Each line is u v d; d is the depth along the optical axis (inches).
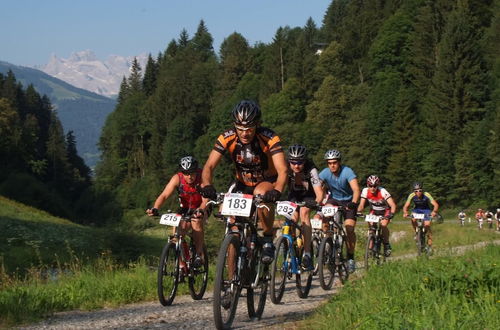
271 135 227.6
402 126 3080.7
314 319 225.9
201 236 315.3
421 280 245.6
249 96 4724.4
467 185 2738.7
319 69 4192.9
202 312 277.0
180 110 5226.4
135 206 4736.7
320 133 3567.9
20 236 1171.9
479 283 221.8
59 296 317.7
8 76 6323.8
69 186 5433.1
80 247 1087.0
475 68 2847.0
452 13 3095.5
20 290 309.9
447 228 1578.5
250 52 5521.7
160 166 5167.3
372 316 186.9
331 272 353.7
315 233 351.3
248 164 232.7
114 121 6038.4
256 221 231.3
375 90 3454.7
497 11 3144.7
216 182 3700.8
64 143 5787.4
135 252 906.7
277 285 289.9
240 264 219.6
